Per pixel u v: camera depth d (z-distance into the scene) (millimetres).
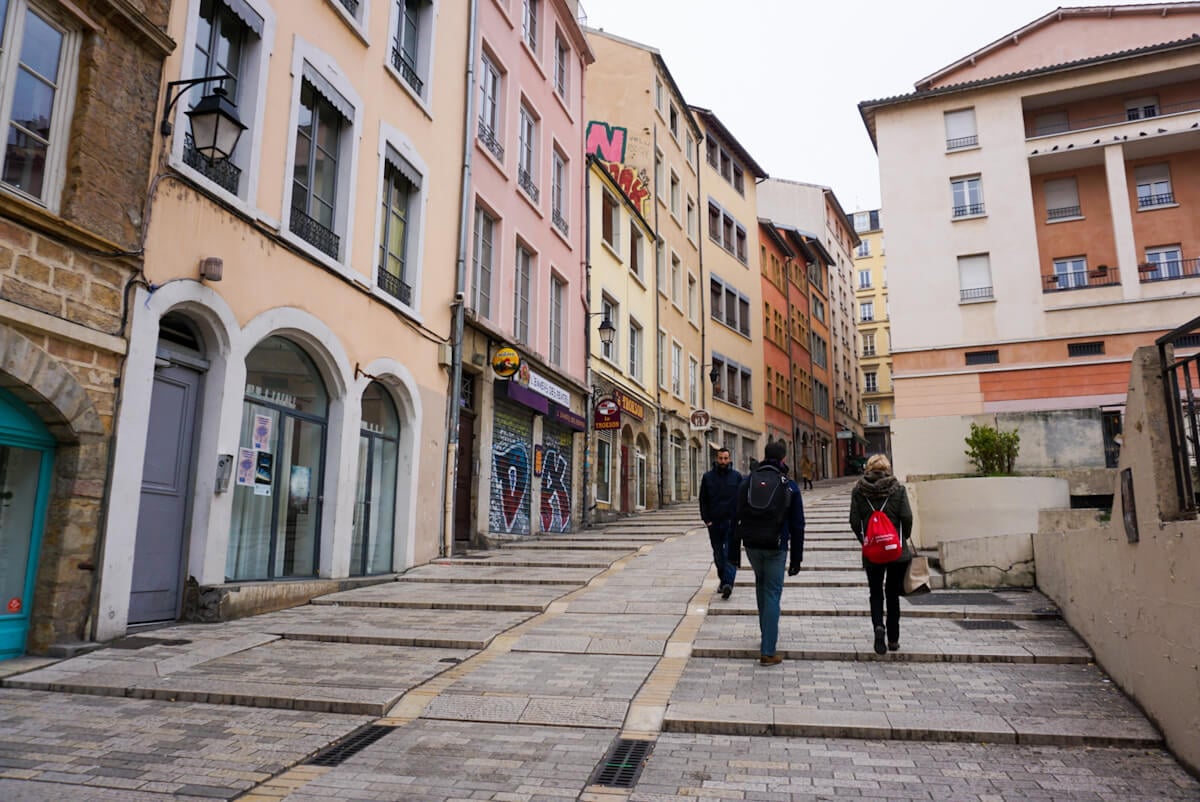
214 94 8039
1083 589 7387
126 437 7672
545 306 18875
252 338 9375
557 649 7555
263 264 9617
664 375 27547
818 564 11594
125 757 4906
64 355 7121
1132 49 24938
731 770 4773
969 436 19625
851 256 64312
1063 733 5203
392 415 12930
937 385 24938
